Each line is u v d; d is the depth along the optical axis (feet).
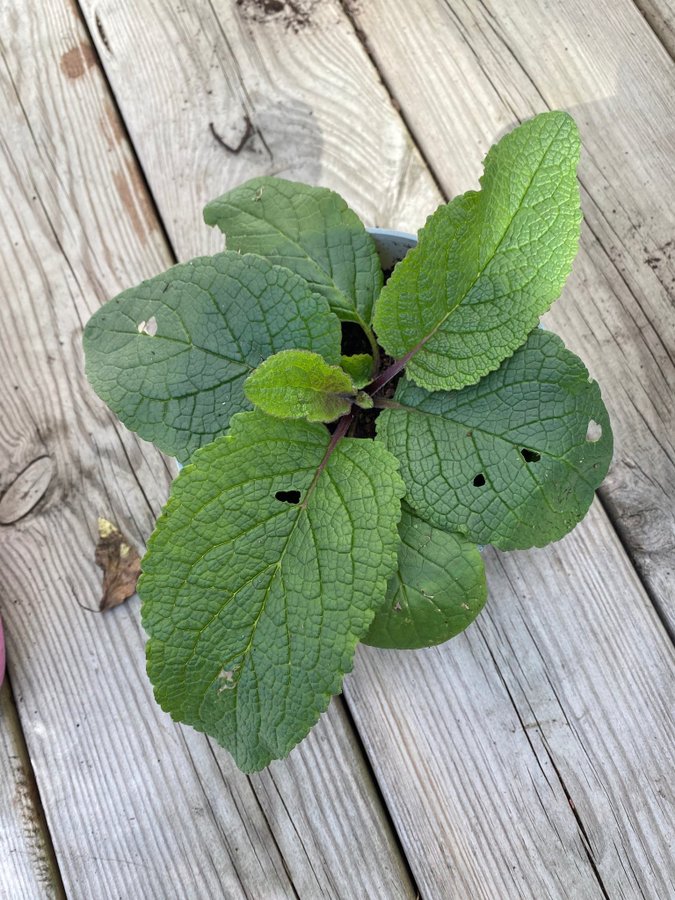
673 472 1.54
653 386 1.56
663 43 1.64
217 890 1.48
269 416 1.24
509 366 1.26
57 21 1.69
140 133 1.66
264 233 1.33
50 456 1.59
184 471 1.19
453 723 1.50
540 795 1.47
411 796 1.48
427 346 1.28
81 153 1.66
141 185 1.65
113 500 1.58
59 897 1.49
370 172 1.63
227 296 1.27
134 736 1.52
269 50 1.67
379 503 1.21
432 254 1.22
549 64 1.64
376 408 1.37
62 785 1.51
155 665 1.19
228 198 1.34
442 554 1.25
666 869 1.45
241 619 1.20
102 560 1.56
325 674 1.18
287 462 1.24
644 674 1.50
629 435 1.55
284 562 1.21
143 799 1.50
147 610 1.18
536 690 1.50
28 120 1.67
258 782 1.50
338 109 1.65
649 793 1.47
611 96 1.63
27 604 1.56
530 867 1.46
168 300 1.27
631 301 1.57
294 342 1.27
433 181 1.62
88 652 1.54
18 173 1.66
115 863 1.49
